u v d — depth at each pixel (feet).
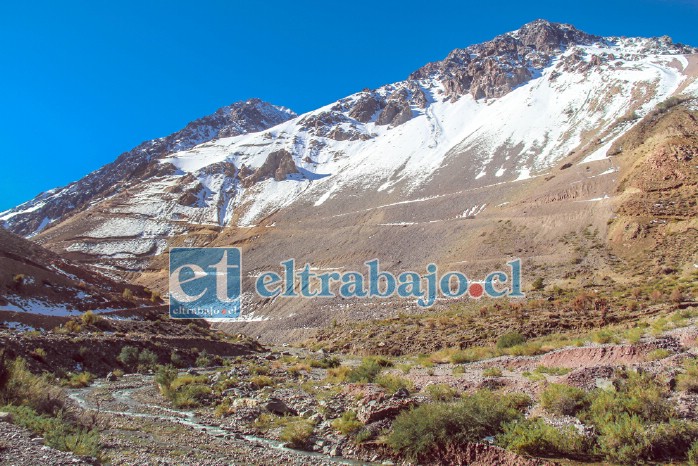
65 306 165.48
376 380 71.51
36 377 55.06
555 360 71.46
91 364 101.09
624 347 64.59
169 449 42.24
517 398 48.37
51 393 53.62
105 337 120.47
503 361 82.53
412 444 41.50
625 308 130.00
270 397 64.44
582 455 36.94
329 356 151.12
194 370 110.42
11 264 166.91
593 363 64.90
